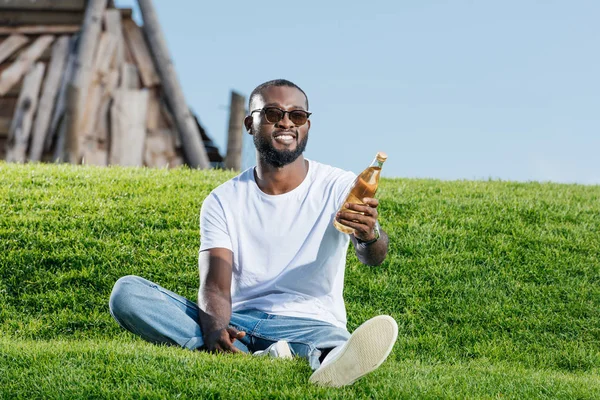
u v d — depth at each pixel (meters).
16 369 4.09
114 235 7.80
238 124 12.66
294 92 4.39
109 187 9.04
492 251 7.94
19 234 7.58
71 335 6.17
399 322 6.65
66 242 7.52
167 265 7.27
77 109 11.97
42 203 8.31
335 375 3.80
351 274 7.33
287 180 4.44
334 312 4.42
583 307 6.98
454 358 6.04
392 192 9.52
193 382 3.78
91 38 12.38
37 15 12.88
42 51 12.71
